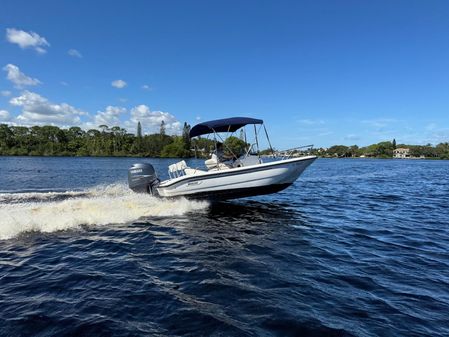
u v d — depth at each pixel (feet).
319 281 17.03
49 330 12.29
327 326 12.63
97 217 29.12
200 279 17.33
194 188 35.01
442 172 128.77
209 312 13.74
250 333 12.17
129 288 16.15
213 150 38.04
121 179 70.90
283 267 19.13
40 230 25.77
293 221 31.68
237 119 35.65
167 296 15.26
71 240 23.82
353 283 16.78
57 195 38.91
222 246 23.32
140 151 324.19
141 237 25.08
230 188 34.88
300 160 34.99
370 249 22.72
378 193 55.88
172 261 20.18
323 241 24.75
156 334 12.10
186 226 28.81
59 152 307.37
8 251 21.24
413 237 26.02
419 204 43.52
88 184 58.70
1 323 12.73
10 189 50.03
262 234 26.68
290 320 13.05
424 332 12.34
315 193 54.85
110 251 21.85
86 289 15.98
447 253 21.89
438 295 15.46
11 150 295.28
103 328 12.46
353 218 33.55
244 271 18.49
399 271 18.49
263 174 34.47
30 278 17.21
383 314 13.62
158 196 37.63
